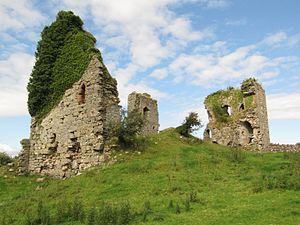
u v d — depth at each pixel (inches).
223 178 764.0
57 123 1092.5
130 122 999.0
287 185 644.1
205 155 976.3
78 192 751.1
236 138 1469.0
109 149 958.4
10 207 714.2
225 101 1562.5
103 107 1001.5
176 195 651.5
